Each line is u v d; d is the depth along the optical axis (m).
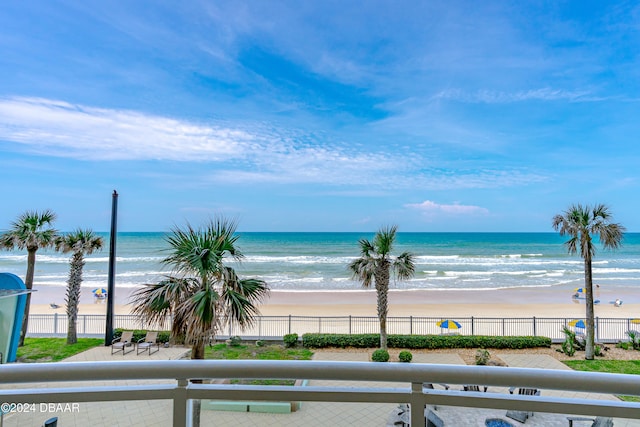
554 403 1.23
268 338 12.88
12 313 9.51
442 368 1.25
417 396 1.28
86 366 1.28
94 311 20.50
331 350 12.20
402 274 11.91
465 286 29.67
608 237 10.99
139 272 34.09
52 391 1.33
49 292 26.83
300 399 1.32
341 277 33.34
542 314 20.41
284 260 44.19
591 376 1.18
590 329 11.25
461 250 57.09
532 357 11.48
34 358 10.73
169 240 6.50
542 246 62.44
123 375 1.29
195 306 6.08
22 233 12.10
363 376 1.27
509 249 58.34
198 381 1.51
